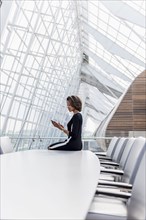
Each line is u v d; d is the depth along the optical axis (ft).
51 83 50.19
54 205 3.77
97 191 6.47
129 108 40.83
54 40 42.11
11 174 6.14
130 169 8.82
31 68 37.47
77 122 13.23
